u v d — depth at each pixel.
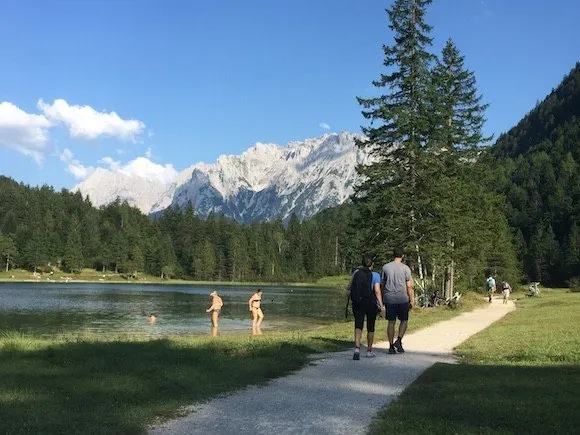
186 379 8.34
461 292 39.41
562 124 180.62
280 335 16.98
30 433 5.46
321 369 9.66
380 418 6.16
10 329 30.81
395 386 8.12
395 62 30.91
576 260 101.50
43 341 14.35
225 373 8.95
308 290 114.38
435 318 22.48
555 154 151.25
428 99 30.94
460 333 16.39
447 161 33.16
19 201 179.62
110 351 11.36
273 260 166.88
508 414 6.09
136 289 104.44
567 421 5.80
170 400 7.05
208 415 6.42
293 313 46.31
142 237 166.88
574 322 17.83
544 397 6.91
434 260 29.25
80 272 153.88
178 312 47.41
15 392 7.27
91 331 30.23
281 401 7.14
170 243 164.38
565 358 10.41
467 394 7.18
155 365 9.48
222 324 35.50
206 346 12.86
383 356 11.34
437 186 29.42
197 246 164.00
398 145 30.91
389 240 29.61
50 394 7.20
